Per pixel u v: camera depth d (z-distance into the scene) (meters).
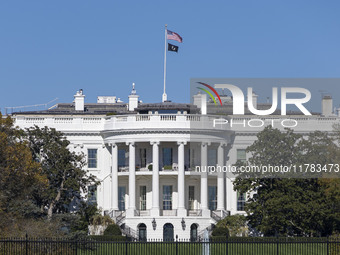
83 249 195.88
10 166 199.38
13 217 193.75
